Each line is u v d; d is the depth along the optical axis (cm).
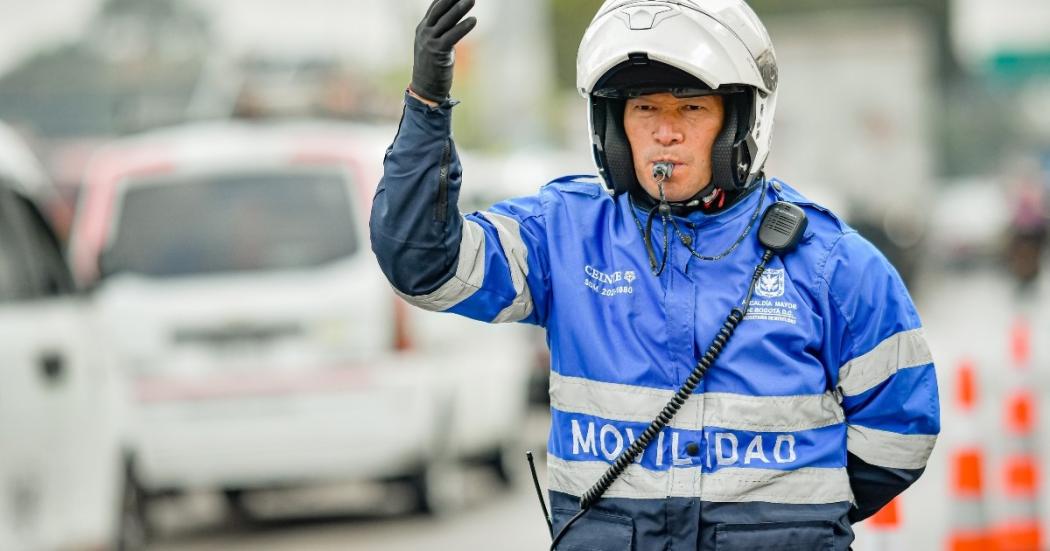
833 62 5772
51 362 1455
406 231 726
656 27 730
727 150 744
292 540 1989
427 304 752
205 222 1969
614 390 740
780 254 749
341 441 1917
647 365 738
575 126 6353
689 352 736
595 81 744
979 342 3681
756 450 733
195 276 1948
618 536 734
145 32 10262
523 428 2578
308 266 1945
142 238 1970
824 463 742
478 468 2409
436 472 2064
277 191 1983
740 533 729
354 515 2180
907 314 756
